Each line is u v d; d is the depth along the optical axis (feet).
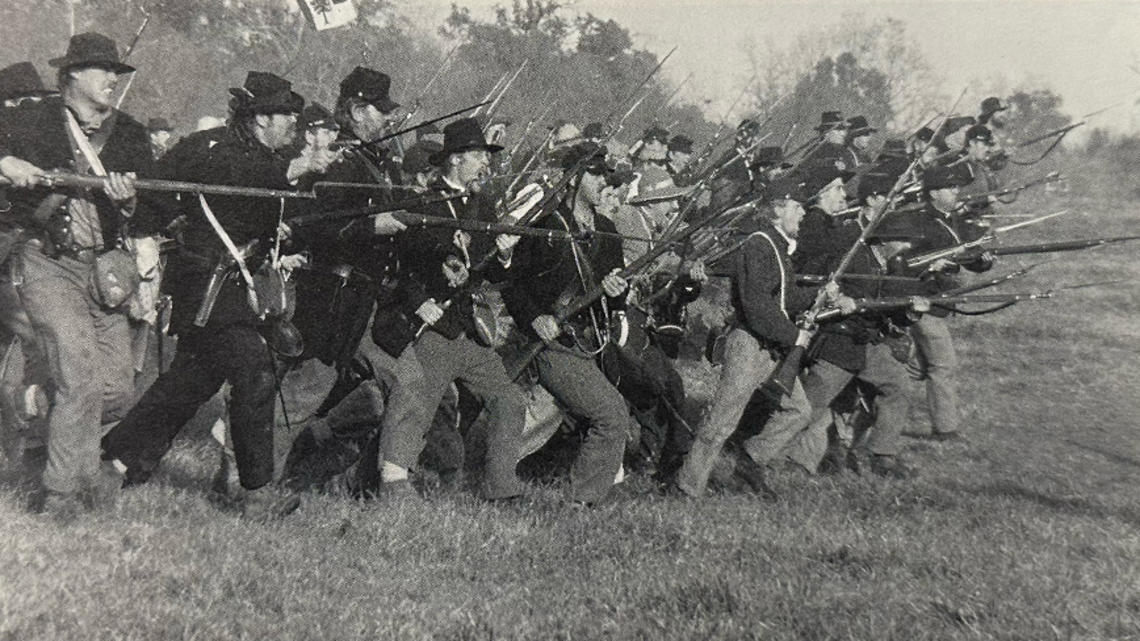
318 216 18.31
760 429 22.54
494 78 36.94
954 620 14.38
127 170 16.92
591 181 20.07
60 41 34.01
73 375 16.35
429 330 19.21
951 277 27.40
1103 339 39.11
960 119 32.17
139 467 18.45
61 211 16.25
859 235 24.27
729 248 23.09
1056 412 30.27
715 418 21.08
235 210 17.38
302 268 19.35
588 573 15.97
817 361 23.75
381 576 15.40
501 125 27.71
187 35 40.63
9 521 15.47
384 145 22.36
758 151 31.68
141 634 12.46
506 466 19.52
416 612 13.98
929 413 27.96
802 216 22.26
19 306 18.21
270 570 14.89
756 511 19.93
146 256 17.11
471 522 17.70
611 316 20.29
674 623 13.88
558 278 19.65
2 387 18.69
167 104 38.91
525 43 36.55
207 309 17.21
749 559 16.40
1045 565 16.55
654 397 22.31
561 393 19.86
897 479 23.76
